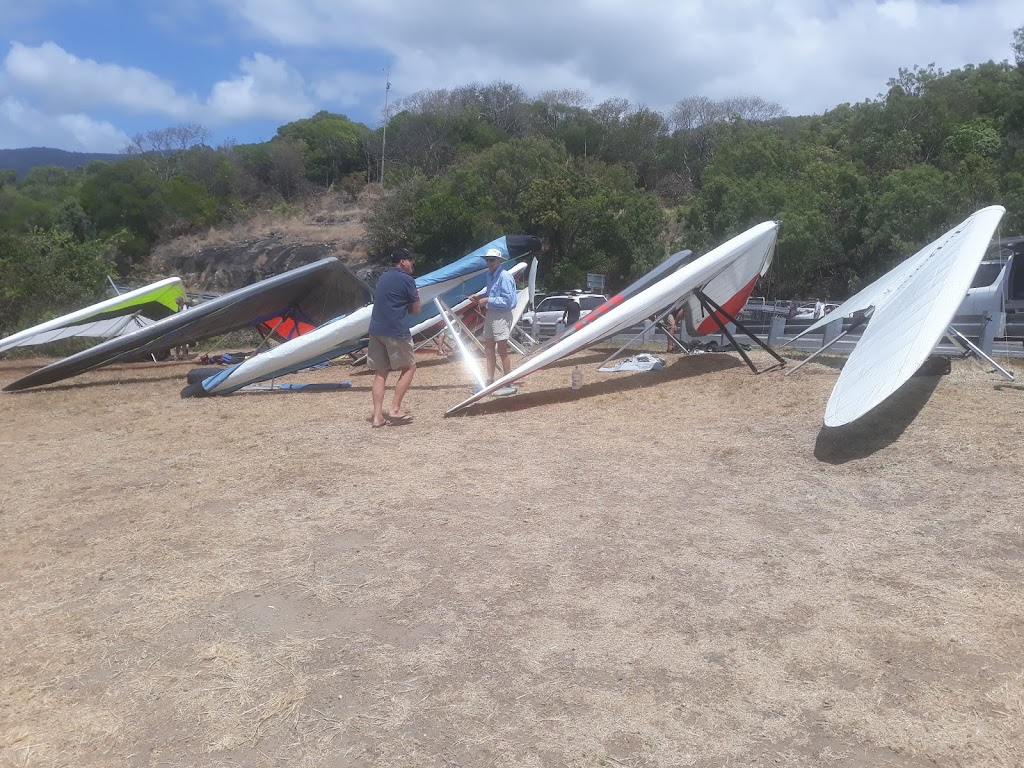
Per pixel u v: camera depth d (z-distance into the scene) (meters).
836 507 4.76
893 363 5.71
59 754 2.59
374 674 3.06
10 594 3.90
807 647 3.16
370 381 10.94
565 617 3.49
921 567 3.85
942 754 2.48
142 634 3.42
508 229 45.66
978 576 3.70
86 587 3.95
